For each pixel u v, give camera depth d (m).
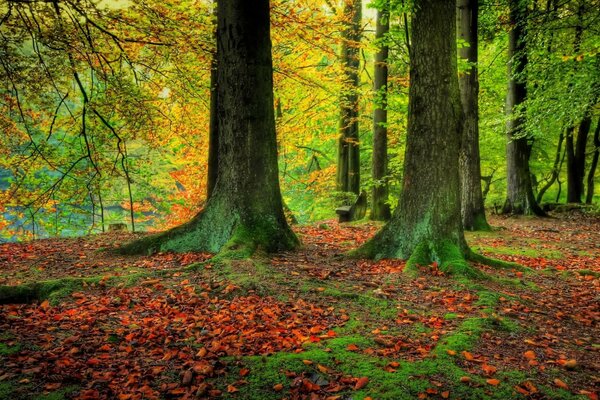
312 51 13.66
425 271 7.06
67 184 11.71
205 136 14.77
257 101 7.85
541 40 14.20
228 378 3.58
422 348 4.27
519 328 5.01
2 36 7.52
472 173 13.23
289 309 5.23
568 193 20.97
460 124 7.80
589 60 12.67
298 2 11.26
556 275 8.12
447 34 7.51
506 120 16.38
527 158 17.20
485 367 3.82
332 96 15.84
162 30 8.54
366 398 3.23
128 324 4.71
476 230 13.19
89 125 10.12
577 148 20.80
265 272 6.33
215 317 4.93
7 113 9.52
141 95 9.27
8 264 7.55
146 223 23.36
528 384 3.54
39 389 3.25
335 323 4.95
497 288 6.66
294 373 3.63
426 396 3.30
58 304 5.29
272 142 8.07
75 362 3.71
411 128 7.87
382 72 14.73
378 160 15.02
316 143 24.08
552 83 13.95
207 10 9.67
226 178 7.95
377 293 5.95
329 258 7.91
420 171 7.75
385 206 15.12
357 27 16.53
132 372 3.65
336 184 19.92
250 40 7.70
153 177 17.89
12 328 4.38
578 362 4.20
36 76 8.12
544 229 13.86
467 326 4.89
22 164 10.28
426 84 7.59
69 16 7.88
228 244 7.28
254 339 4.38
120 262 7.48
